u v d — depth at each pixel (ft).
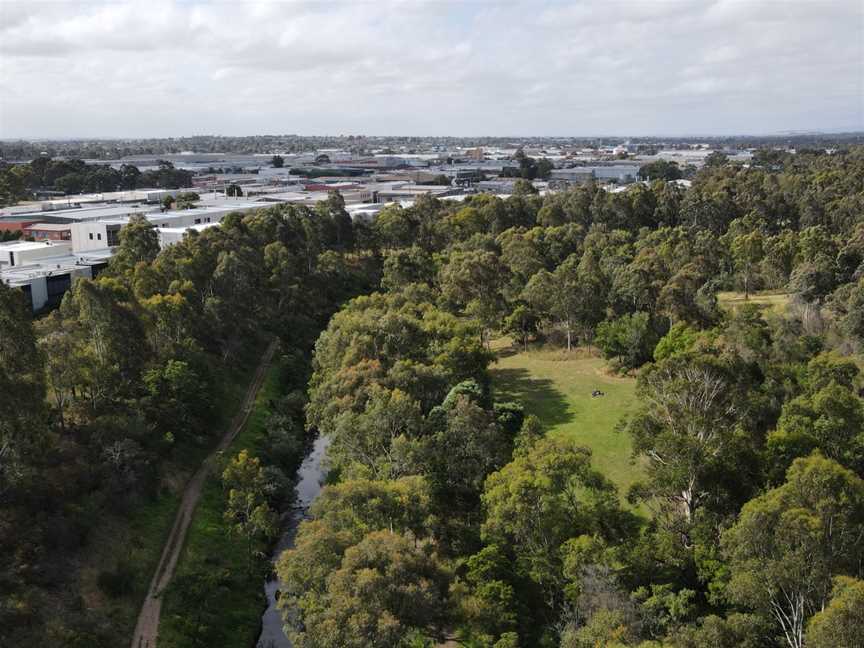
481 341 335.88
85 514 199.52
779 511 147.33
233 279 364.79
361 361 261.24
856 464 188.55
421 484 184.55
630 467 235.40
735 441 188.65
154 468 233.14
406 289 395.14
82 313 247.91
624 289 355.15
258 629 190.80
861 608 121.08
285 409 311.68
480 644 153.38
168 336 294.46
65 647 158.71
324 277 460.96
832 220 521.24
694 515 181.78
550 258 476.13
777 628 145.89
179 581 190.49
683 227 526.16
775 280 409.90
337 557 147.64
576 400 301.02
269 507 232.94
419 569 146.41
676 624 151.53
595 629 144.77
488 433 216.13
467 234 554.05
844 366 230.89
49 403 222.89
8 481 186.70
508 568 176.24
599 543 168.66
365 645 128.26
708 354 214.90
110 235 513.86
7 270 394.52
